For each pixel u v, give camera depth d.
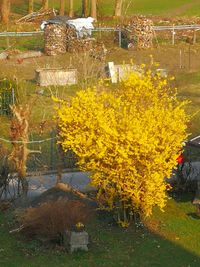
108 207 23.06
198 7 74.06
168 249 21.20
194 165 26.88
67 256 20.48
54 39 50.03
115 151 21.20
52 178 26.75
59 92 37.28
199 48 52.72
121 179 21.84
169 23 64.25
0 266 19.91
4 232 21.97
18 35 55.75
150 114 21.86
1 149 25.75
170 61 48.44
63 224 21.25
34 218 21.66
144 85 22.98
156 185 22.00
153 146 21.31
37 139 30.31
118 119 21.86
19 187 24.52
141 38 52.06
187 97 38.34
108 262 20.19
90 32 52.06
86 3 66.69
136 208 22.20
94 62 38.56
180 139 22.47
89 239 21.48
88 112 21.80
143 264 20.19
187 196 25.23
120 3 67.38
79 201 22.94
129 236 21.92
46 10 67.38
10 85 33.97
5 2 62.66
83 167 22.47
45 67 43.75
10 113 32.56
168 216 23.48
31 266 19.89
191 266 20.17
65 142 21.72
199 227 22.83
